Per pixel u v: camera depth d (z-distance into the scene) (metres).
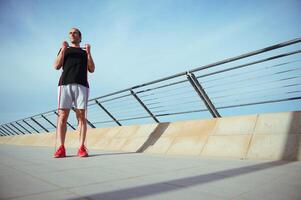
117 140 5.28
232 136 3.33
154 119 5.38
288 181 1.56
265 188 1.38
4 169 2.12
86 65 3.35
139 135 4.89
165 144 4.07
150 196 1.25
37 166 2.29
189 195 1.26
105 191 1.35
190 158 2.96
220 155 3.17
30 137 11.34
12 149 4.94
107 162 2.58
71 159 2.91
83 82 3.28
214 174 1.82
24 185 1.50
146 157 3.13
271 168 2.08
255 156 2.84
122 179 1.66
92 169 2.10
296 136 2.74
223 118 3.79
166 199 1.19
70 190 1.38
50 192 1.34
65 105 3.21
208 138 3.57
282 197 1.21
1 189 1.40
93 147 5.73
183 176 1.75
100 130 6.40
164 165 2.32
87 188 1.42
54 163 2.51
